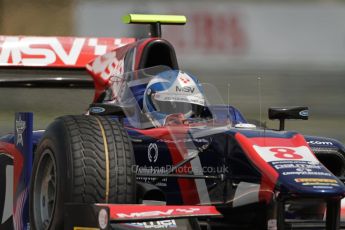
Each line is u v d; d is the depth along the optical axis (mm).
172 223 16438
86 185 16328
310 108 51094
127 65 21219
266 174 16734
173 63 21188
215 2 52594
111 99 21188
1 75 28625
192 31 52125
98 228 15250
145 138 19125
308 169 16781
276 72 54875
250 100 50656
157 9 48531
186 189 18641
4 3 41094
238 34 53969
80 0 42406
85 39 28469
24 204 19109
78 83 27797
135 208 15711
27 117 19188
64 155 16516
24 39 28234
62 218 16375
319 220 17578
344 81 55062
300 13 55969
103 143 16750
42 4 41594
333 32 56500
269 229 16750
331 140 19953
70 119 17219
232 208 17703
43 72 28906
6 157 20953
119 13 44406
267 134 18094
